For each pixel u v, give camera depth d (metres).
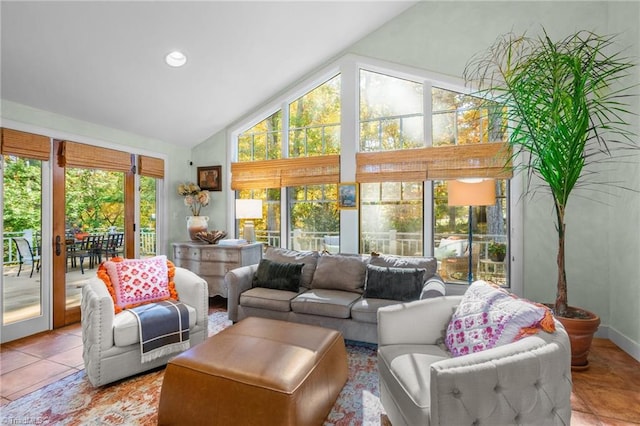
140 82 3.29
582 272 3.15
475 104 3.54
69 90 3.05
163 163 4.46
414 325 1.93
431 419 1.27
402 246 3.83
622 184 2.87
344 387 2.22
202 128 4.55
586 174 3.08
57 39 2.54
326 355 1.92
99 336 2.17
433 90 3.71
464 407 1.23
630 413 1.94
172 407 1.70
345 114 3.99
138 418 1.90
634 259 2.70
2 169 2.89
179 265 4.27
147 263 2.85
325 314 2.81
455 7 3.56
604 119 3.00
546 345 1.37
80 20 2.46
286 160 4.33
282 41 3.48
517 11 3.33
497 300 1.73
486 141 3.49
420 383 1.47
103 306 2.20
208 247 4.08
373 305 2.73
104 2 2.40
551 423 1.31
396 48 3.79
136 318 2.35
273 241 4.52
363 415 1.91
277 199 4.50
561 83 2.27
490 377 1.25
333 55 4.06
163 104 3.75
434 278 2.90
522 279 3.32
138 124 3.92
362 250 3.99
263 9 2.98
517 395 1.27
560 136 2.26
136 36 2.78
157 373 2.43
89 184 3.61
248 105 4.43
